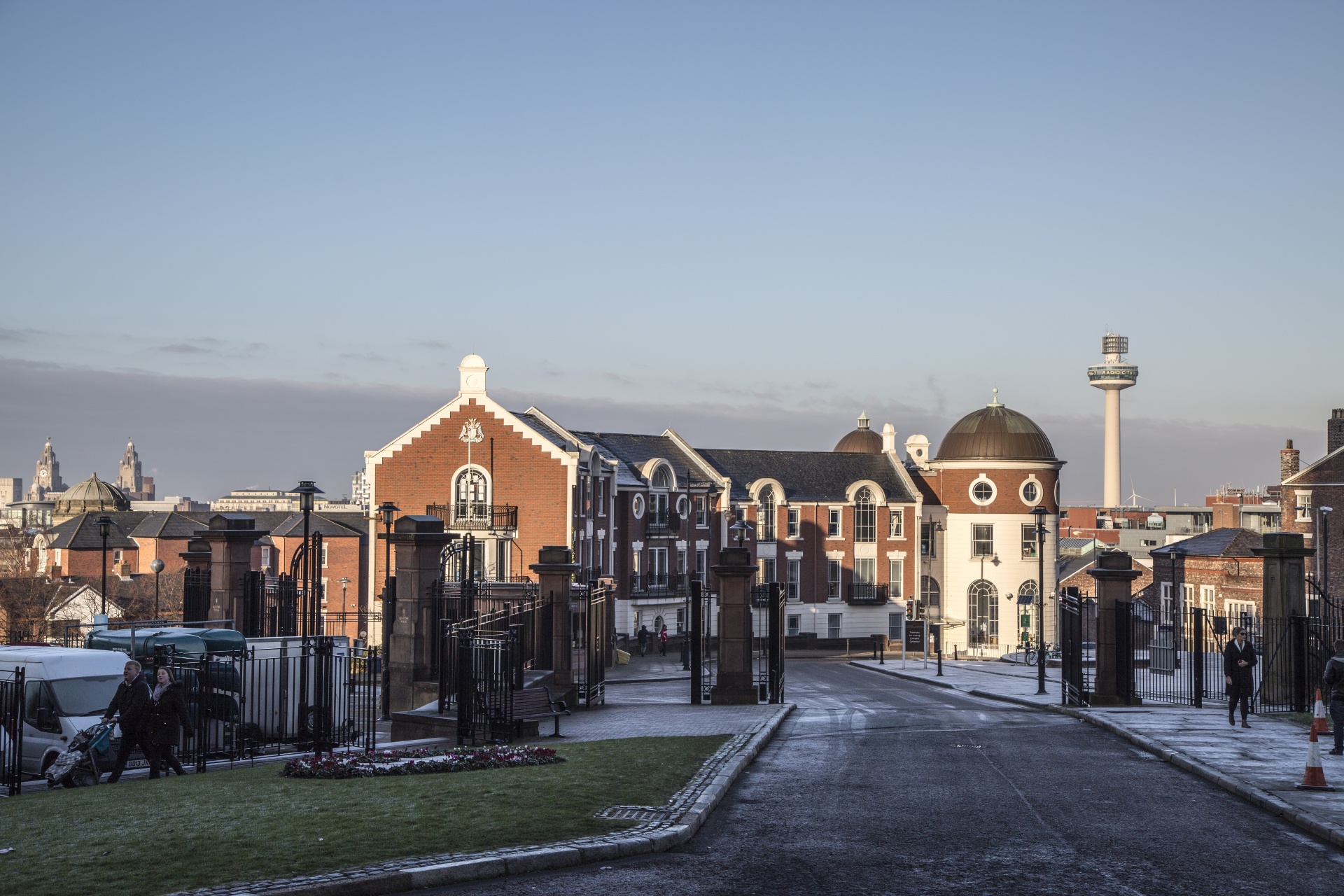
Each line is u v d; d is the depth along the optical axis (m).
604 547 70.12
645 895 10.22
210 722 21.22
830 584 84.19
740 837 12.39
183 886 9.73
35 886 9.73
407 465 65.88
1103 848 12.16
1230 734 21.16
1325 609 30.45
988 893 10.42
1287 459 74.69
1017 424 86.50
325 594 91.75
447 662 23.33
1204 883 10.91
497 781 14.48
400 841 11.24
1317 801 14.31
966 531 86.00
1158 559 73.12
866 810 13.89
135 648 22.23
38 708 19.62
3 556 75.44
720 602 29.88
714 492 80.44
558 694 27.36
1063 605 31.83
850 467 88.00
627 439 79.62
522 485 64.38
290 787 14.35
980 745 20.22
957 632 85.44
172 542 93.81
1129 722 23.34
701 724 23.11
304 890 9.71
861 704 33.62
